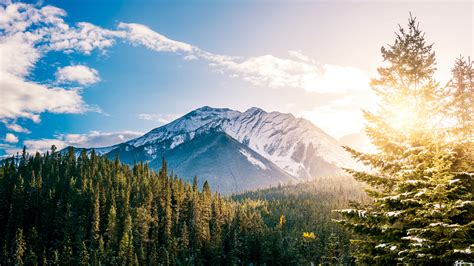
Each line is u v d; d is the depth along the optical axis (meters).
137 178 197.88
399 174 18.09
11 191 152.62
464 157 18.34
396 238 18.25
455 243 15.88
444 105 20.17
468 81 29.09
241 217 162.62
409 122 20.72
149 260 126.50
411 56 20.97
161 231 148.88
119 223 138.62
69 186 161.75
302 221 199.62
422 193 16.56
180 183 186.38
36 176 172.75
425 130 19.59
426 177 16.92
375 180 19.89
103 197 148.25
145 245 136.00
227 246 148.75
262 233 149.00
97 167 198.38
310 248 132.12
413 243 16.05
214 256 137.12
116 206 149.88
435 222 16.19
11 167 175.50
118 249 126.62
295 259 129.25
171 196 176.00
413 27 21.39
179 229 154.12
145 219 141.62
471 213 16.95
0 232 139.25
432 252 16.38
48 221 137.50
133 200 162.88
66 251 119.00
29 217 142.38
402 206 18.39
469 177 17.64
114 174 186.75
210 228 161.88
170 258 129.38
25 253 121.94
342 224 19.50
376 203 18.91
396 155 20.19
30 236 127.56
